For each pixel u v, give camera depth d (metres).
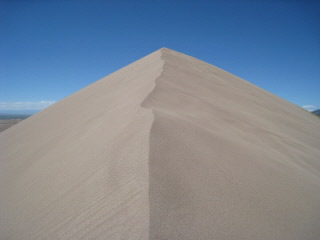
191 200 2.45
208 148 3.73
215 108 6.83
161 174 2.73
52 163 4.81
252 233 2.24
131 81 10.08
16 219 3.25
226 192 2.74
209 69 14.27
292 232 2.46
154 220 2.06
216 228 2.16
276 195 3.05
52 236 2.45
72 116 8.83
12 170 5.69
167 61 11.60
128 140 3.85
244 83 15.50
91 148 4.43
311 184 3.89
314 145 7.71
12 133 11.22
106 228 2.18
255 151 4.50
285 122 9.25
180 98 6.77
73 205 2.86
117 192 2.65
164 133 3.79
